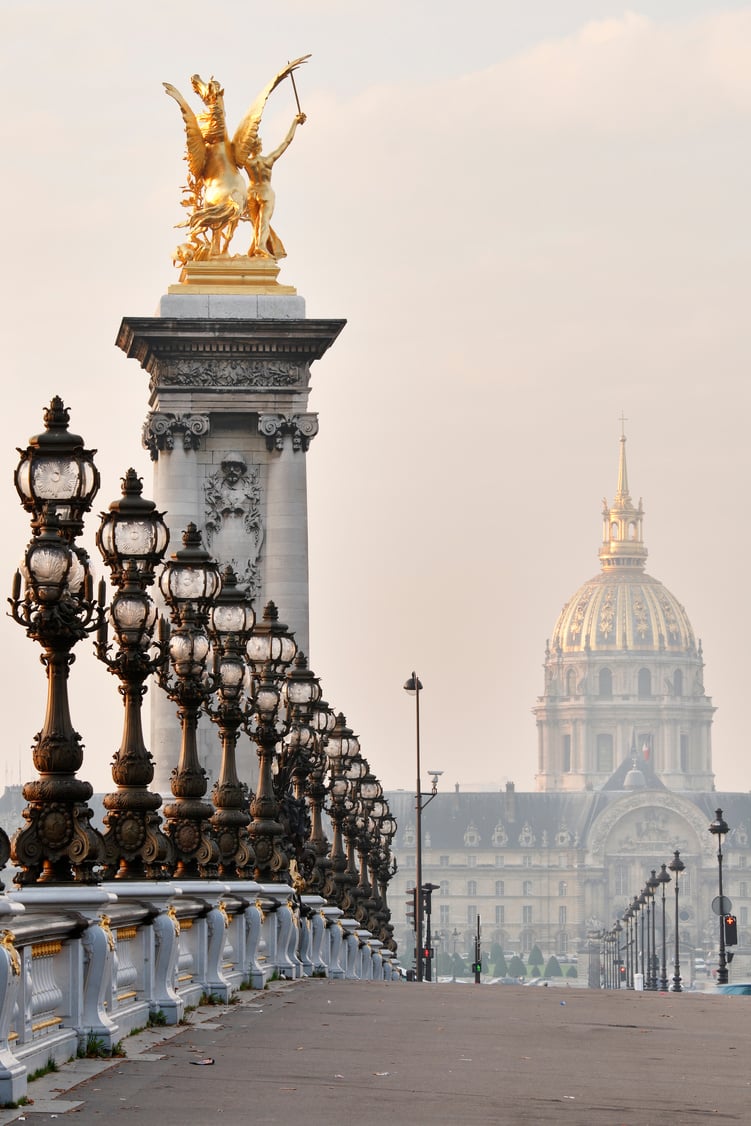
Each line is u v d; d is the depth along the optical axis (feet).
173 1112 132.16
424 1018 212.23
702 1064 175.42
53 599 154.20
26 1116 127.24
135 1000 174.81
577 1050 183.42
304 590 595.88
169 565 214.28
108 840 180.14
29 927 134.92
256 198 604.90
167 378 594.24
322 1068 159.12
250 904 243.81
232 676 245.45
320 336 594.24
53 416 159.22
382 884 612.29
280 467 596.29
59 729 155.12
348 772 456.45
